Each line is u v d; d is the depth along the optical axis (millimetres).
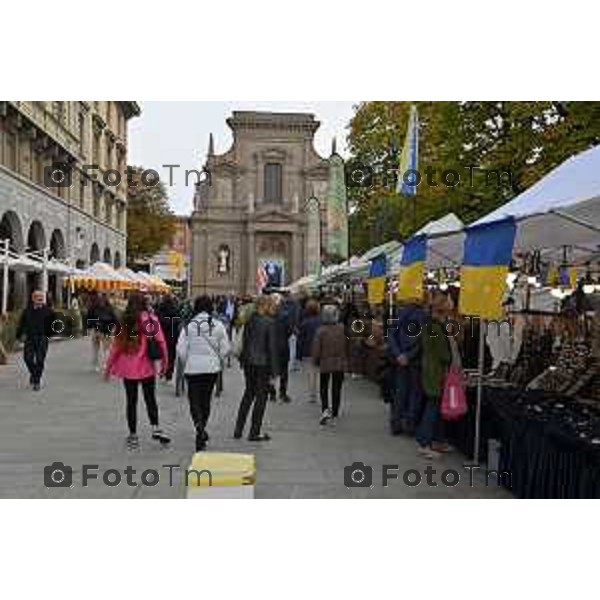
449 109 19016
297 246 70750
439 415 9391
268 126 71438
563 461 6574
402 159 13094
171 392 14797
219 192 71250
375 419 12070
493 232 7527
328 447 9758
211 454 5328
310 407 13352
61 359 22234
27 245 33312
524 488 7215
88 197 45094
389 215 25969
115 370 9445
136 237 67000
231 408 13180
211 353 9281
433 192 20078
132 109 57469
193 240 71000
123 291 31703
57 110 36406
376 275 13414
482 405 8922
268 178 71688
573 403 8406
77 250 42062
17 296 33531
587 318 11500
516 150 17453
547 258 13477
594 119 14727
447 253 12219
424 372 9133
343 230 19531
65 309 33406
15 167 31375
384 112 26797
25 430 10508
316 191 71188
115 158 54500
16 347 22828
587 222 8305
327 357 11562
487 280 7543
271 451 9453
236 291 70812
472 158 19266
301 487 7637
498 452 8070
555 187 7785
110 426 10914
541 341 11172
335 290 27344
